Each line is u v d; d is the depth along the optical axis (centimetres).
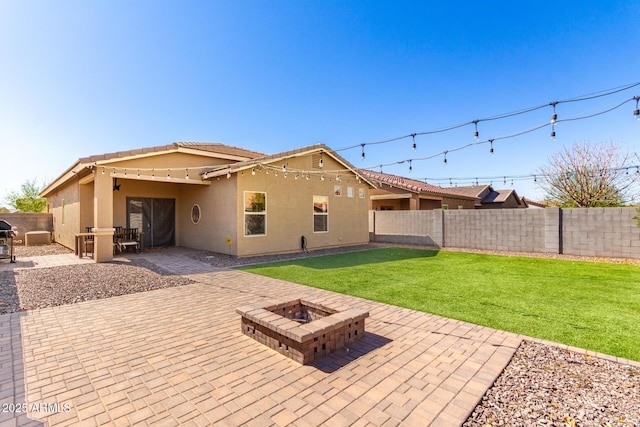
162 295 557
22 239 1617
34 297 536
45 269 778
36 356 324
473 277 711
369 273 755
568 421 223
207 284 640
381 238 1555
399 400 249
